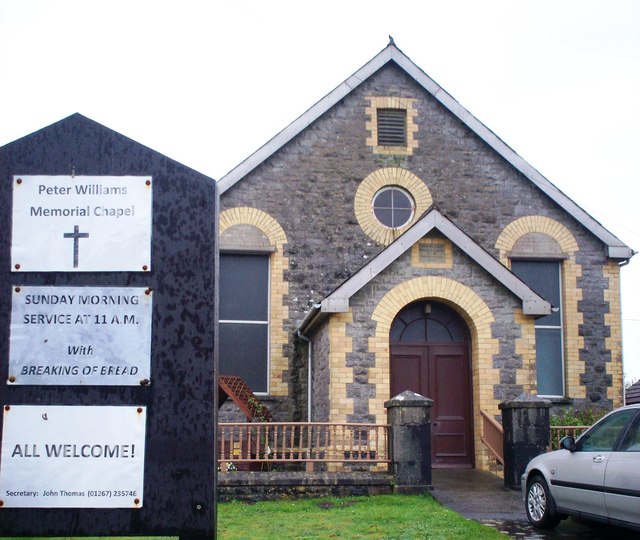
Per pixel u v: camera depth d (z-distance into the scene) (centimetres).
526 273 1941
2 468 542
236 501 1330
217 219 566
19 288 555
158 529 539
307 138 1922
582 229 1942
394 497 1341
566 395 1878
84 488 541
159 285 558
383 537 1012
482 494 1364
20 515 539
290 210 1894
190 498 541
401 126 1955
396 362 1659
